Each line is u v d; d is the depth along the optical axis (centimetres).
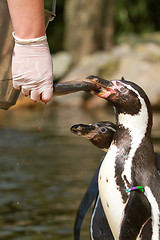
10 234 539
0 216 600
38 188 728
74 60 2325
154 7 2808
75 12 2339
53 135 1225
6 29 312
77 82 340
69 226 568
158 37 2277
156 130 1280
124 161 353
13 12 306
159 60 2095
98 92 358
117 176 351
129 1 2745
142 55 2103
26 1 303
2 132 1260
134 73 1997
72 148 1055
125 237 335
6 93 322
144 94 361
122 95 355
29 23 306
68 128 1338
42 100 320
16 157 952
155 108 1864
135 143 357
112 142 365
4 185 742
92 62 2133
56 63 2261
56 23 2770
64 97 1911
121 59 2088
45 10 314
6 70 317
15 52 312
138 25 2812
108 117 1543
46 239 525
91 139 392
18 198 675
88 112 1709
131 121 359
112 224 359
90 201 414
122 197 348
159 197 347
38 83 315
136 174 350
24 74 313
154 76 1966
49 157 955
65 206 642
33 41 310
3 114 1661
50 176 798
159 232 344
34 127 1356
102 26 2338
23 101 1823
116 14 2725
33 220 588
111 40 2353
